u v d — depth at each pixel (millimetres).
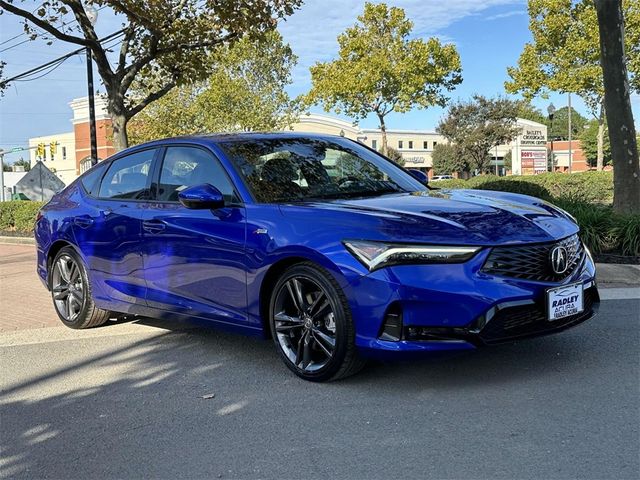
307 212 4152
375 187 4887
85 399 4203
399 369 4348
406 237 3684
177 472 3074
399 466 2982
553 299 3814
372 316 3725
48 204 6539
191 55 13984
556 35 27016
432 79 27141
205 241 4617
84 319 6023
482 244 3689
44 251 6340
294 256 4051
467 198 4500
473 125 49031
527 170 40375
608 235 8445
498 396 3777
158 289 5082
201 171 4926
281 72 29375
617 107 9516
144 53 13773
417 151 82688
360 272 3740
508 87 29188
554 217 4258
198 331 5848
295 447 3262
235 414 3764
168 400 4082
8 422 3869
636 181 9547
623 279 7199
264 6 12969
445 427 3383
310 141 5328
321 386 4133
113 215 5480
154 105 29062
